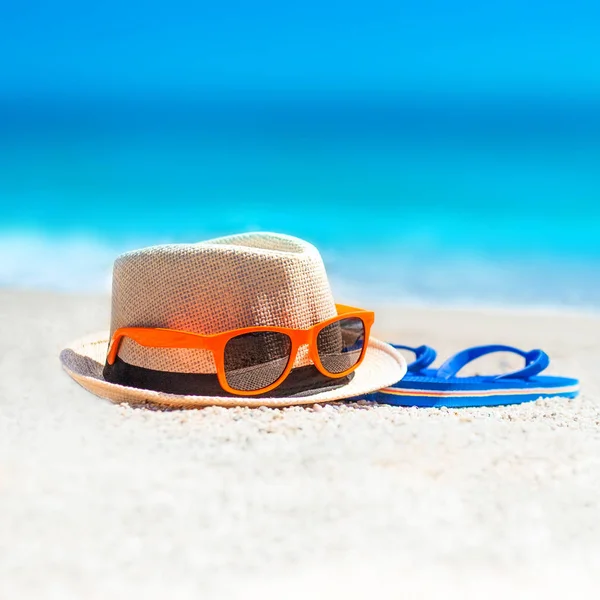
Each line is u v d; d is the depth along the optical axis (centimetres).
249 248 134
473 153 553
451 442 127
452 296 256
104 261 312
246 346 133
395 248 338
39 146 583
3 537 112
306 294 136
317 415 132
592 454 127
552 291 263
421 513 116
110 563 109
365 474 120
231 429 128
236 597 107
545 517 116
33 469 121
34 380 155
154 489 118
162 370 134
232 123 646
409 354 180
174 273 134
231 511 115
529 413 140
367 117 658
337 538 112
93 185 479
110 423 130
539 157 537
